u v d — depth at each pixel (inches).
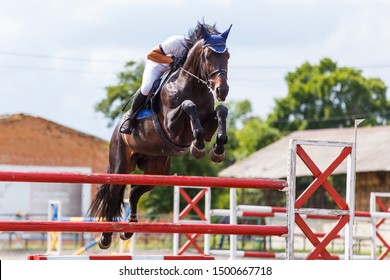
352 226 391.5
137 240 1369.3
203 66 386.9
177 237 651.5
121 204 471.2
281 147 1611.7
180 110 385.4
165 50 410.3
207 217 635.5
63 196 1571.1
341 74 2343.8
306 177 1416.1
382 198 1298.0
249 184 372.8
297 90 2370.8
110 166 459.5
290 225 378.6
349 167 392.5
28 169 1628.9
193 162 1318.9
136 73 1505.9
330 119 2300.7
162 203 1325.0
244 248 1093.8
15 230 346.3
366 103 2336.4
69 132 1653.5
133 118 421.4
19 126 1628.9
